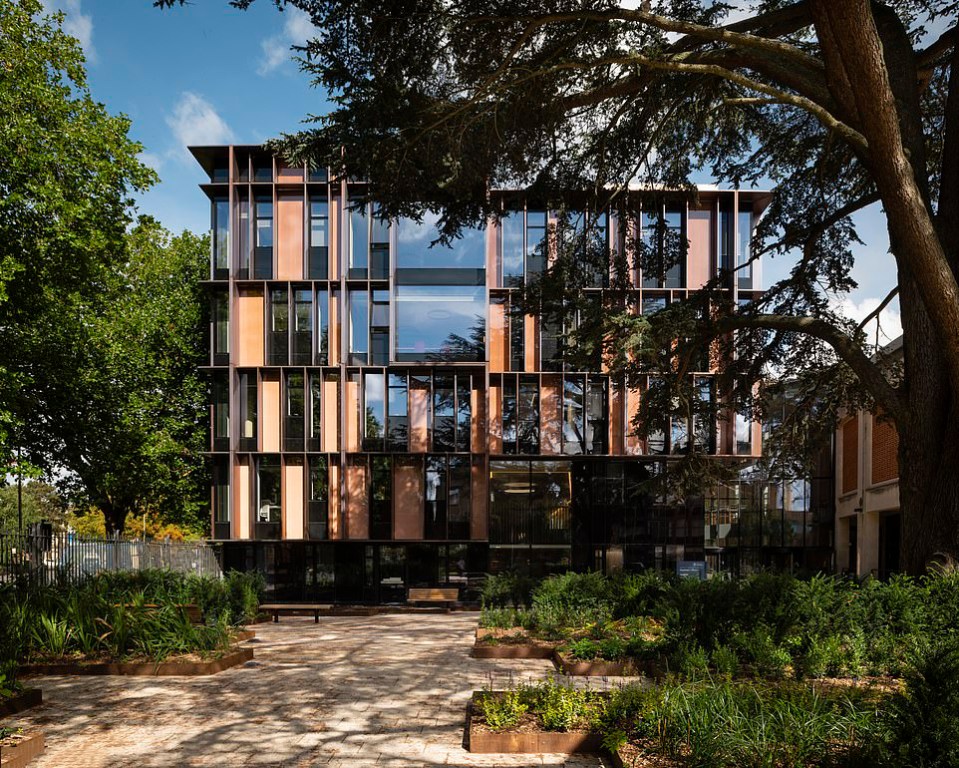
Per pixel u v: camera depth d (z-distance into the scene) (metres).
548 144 14.28
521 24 10.94
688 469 14.86
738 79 11.49
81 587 15.85
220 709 8.61
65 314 24.38
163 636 11.76
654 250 15.81
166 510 34.00
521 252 29.28
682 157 15.77
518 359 28.92
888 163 9.46
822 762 5.27
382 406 28.64
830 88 10.80
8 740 6.79
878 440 27.00
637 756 5.97
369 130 11.53
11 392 20.91
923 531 11.65
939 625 9.34
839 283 16.48
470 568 28.81
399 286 27.47
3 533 18.22
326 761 6.61
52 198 19.91
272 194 29.39
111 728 7.79
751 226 29.33
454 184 12.83
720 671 8.91
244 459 28.81
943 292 9.91
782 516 31.25
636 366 13.90
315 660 12.25
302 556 28.88
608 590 15.37
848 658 9.15
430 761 6.59
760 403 16.84
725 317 14.20
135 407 28.50
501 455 28.45
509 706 7.46
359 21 10.20
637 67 12.66
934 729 5.02
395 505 28.33
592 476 29.19
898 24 13.16
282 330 29.11
